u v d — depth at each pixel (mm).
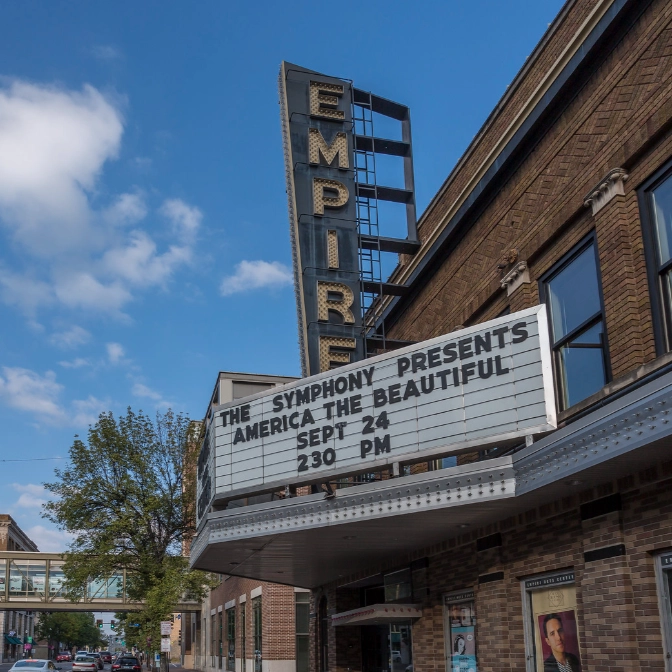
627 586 9805
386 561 17734
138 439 37812
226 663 45469
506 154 14273
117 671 55688
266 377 36719
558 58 12695
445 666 14875
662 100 10531
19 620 110562
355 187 18969
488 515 12414
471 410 11516
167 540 37688
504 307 14719
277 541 14711
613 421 8828
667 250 10539
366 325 21797
